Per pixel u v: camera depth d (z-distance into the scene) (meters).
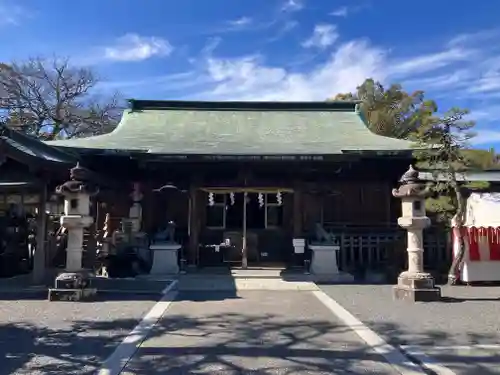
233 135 17.25
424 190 10.05
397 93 34.53
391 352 5.90
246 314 8.30
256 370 5.23
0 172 11.45
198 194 15.93
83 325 7.36
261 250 15.82
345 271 14.10
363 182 16.02
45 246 12.19
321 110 20.80
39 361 5.53
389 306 9.05
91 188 10.21
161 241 13.88
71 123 37.09
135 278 12.97
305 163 14.73
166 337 6.66
